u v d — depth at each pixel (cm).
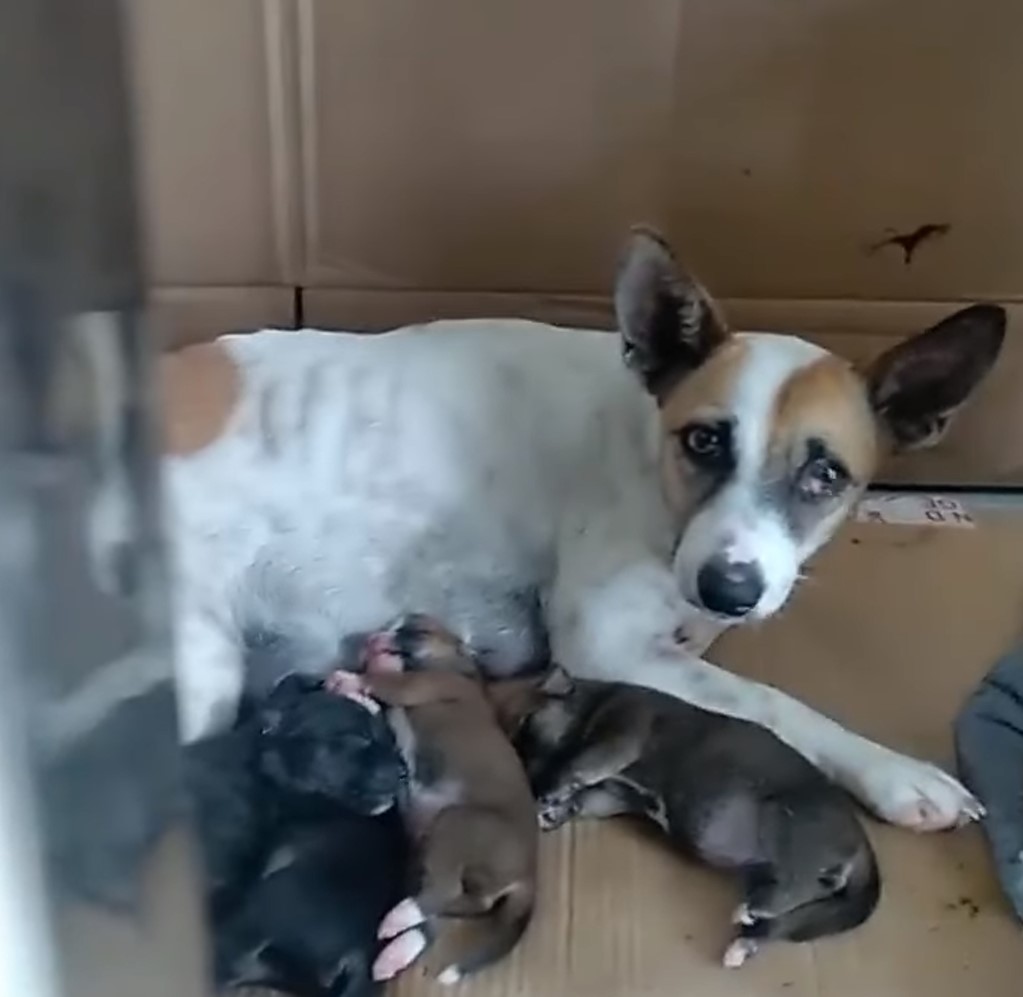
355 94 235
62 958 71
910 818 191
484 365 207
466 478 204
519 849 172
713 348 187
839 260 243
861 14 225
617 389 204
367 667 193
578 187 241
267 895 165
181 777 79
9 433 60
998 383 243
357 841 170
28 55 57
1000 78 228
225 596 197
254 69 233
